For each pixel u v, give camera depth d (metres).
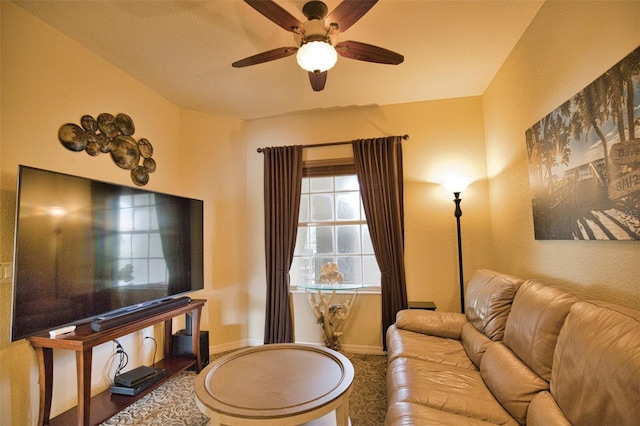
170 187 3.25
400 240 3.21
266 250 3.46
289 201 3.47
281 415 1.38
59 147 2.16
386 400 2.30
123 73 2.70
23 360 1.89
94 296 2.06
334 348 3.25
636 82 1.29
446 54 2.52
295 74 2.79
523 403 1.36
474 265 3.17
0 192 1.83
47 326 1.80
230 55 2.48
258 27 2.15
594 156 1.56
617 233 1.42
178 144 3.40
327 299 3.35
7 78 1.88
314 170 3.58
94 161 2.42
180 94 3.13
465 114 3.27
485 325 2.03
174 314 2.53
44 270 1.80
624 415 0.89
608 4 1.45
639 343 0.96
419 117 3.37
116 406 2.10
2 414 1.79
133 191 2.40
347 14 1.63
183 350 2.92
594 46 1.55
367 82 2.95
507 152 2.67
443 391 1.60
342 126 3.54
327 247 3.59
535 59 2.12
